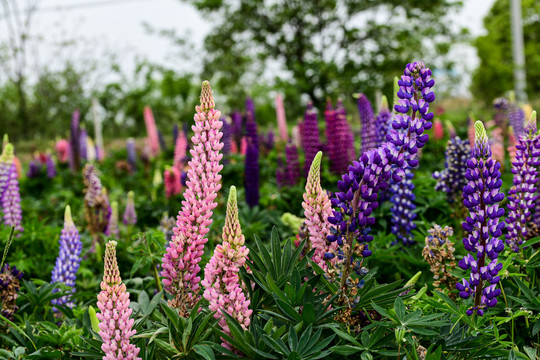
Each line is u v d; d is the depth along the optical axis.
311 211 2.99
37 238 5.89
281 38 26.73
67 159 14.23
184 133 9.77
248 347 2.53
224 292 2.68
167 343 2.63
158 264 4.52
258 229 5.85
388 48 25.05
